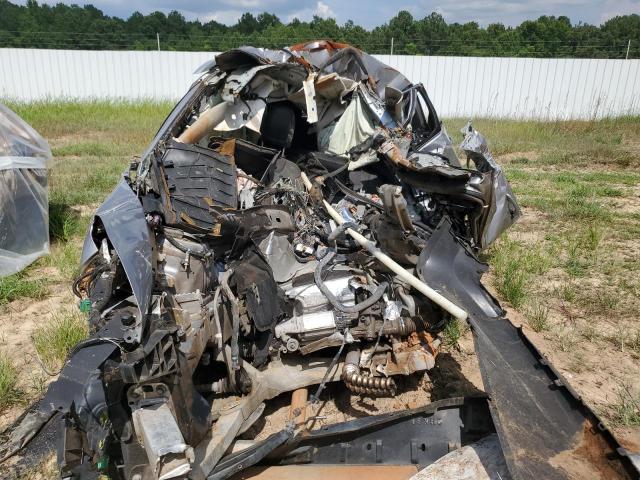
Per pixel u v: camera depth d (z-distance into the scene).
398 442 2.54
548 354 3.61
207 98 4.39
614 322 4.00
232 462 2.41
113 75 18.00
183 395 2.26
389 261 3.12
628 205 7.05
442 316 3.19
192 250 3.02
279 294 3.17
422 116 4.78
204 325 2.63
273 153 4.27
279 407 3.13
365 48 19.19
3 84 17.47
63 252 5.42
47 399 2.00
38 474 2.69
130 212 2.81
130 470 2.16
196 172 3.51
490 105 17.27
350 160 4.30
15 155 5.08
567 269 4.87
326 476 2.40
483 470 2.23
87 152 10.51
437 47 19.47
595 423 2.17
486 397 2.38
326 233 3.75
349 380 2.90
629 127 13.84
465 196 3.44
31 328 4.08
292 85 4.35
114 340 2.13
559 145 11.62
